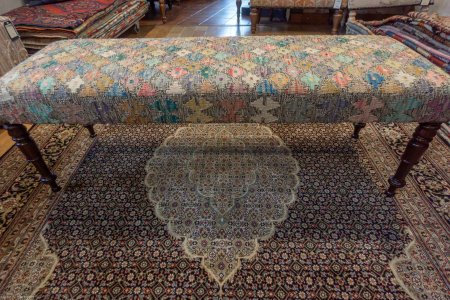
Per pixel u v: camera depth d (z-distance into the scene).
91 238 0.88
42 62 0.86
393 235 0.86
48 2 1.85
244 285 0.76
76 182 1.08
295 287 0.75
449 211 0.92
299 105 0.77
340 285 0.75
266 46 0.92
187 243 0.86
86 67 0.82
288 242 0.85
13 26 1.36
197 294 0.74
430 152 1.16
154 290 0.75
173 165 1.14
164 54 0.88
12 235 0.89
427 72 0.76
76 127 1.37
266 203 0.98
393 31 1.59
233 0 3.38
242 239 0.87
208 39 0.99
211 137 1.28
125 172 1.12
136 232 0.89
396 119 0.79
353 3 1.90
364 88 0.74
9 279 0.78
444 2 1.97
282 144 1.23
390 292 0.73
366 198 0.98
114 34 1.96
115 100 0.77
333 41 0.94
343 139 1.25
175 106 0.79
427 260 0.79
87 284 0.76
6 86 0.77
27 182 1.08
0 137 1.32
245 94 0.75
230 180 1.07
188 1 3.41
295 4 2.08
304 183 1.05
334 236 0.87
